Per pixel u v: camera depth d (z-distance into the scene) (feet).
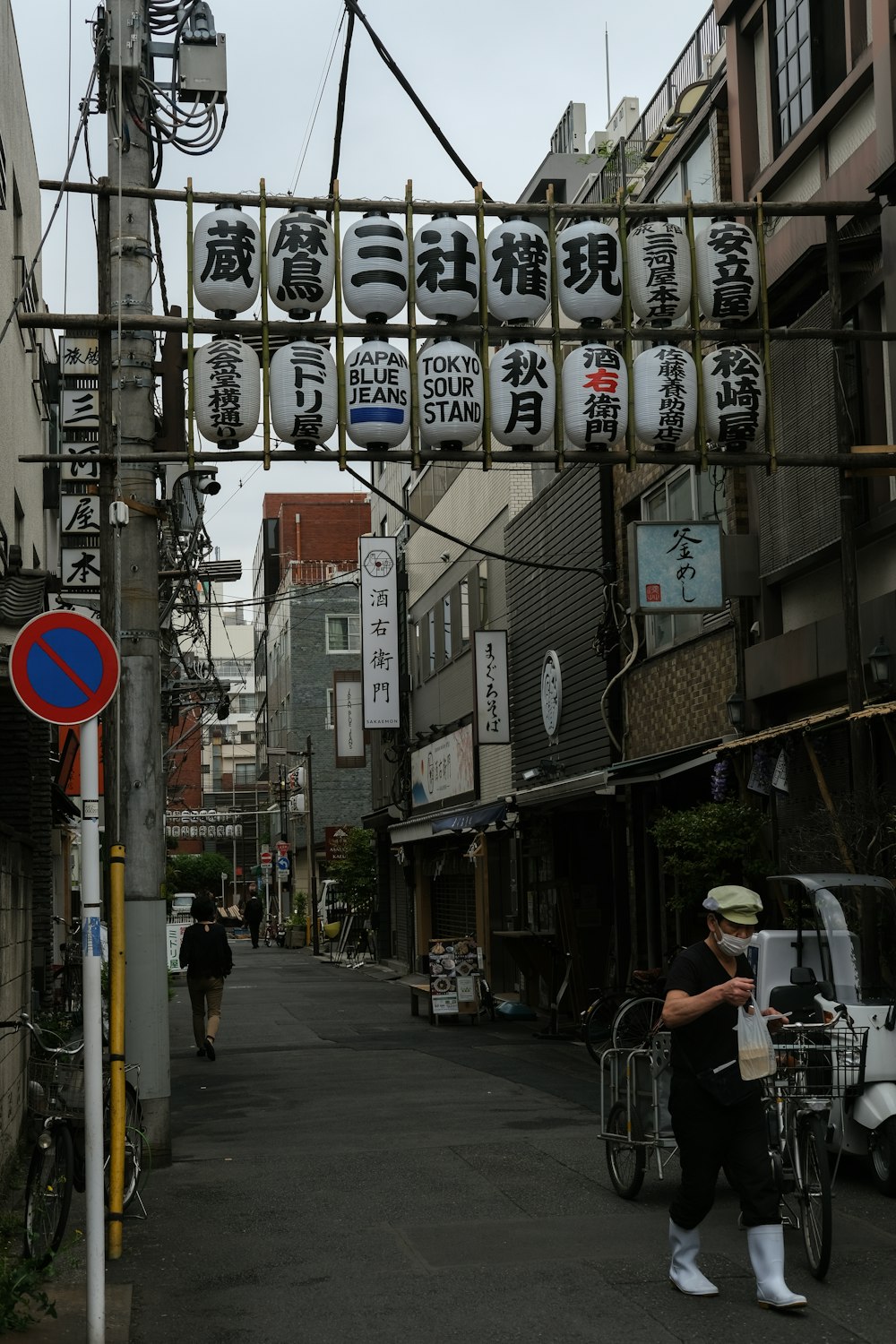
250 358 35.88
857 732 38.73
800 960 33.45
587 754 70.79
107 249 36.76
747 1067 21.48
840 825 38.04
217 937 59.77
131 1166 28.96
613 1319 21.03
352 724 146.10
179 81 36.88
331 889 187.01
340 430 36.40
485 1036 67.46
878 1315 20.99
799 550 48.11
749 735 50.52
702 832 47.19
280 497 282.56
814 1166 23.43
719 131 56.03
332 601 225.97
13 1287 21.08
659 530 51.34
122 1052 26.81
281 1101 46.11
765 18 52.65
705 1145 21.76
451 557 105.70
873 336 38.24
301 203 36.47
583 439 37.37
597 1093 46.01
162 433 37.27
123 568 36.17
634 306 38.01
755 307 38.60
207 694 100.32
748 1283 22.90
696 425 37.99
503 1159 34.27
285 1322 21.38
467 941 75.51
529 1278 23.44
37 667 22.17
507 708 84.84
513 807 75.72
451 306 36.63
